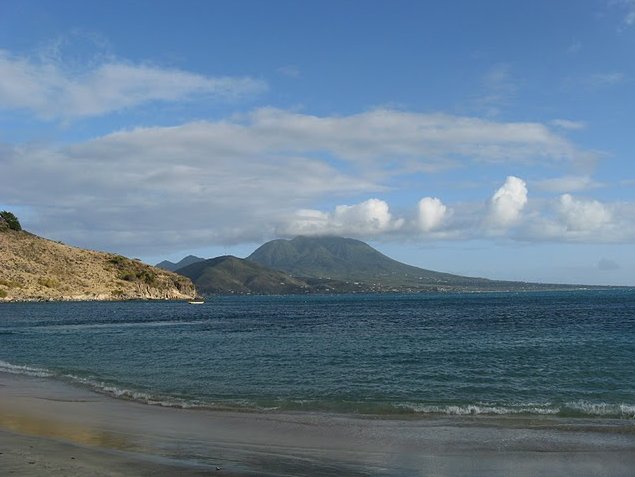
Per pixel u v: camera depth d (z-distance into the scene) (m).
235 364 34.44
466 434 16.94
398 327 68.94
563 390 25.08
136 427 17.66
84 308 157.00
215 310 147.50
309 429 17.62
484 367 32.09
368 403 22.27
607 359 34.62
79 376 29.98
